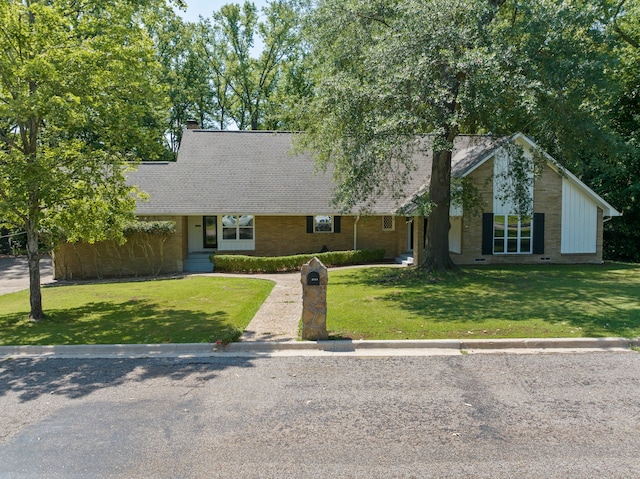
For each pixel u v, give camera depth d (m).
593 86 13.31
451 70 12.94
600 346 8.23
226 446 4.71
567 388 6.27
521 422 5.22
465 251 20.94
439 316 10.20
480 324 9.41
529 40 12.60
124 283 17.73
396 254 23.72
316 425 5.19
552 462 4.34
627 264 21.22
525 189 15.63
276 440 4.84
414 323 9.57
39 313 10.91
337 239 23.39
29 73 9.34
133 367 7.38
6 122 10.88
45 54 9.57
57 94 9.74
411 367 7.20
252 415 5.48
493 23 12.91
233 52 46.12
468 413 5.48
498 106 12.73
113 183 11.52
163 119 29.00
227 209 21.36
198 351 8.24
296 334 8.98
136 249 20.61
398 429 5.07
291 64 41.78
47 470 4.29
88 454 4.57
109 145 10.91
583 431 4.98
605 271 18.36
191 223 23.22
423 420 5.29
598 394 6.05
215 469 4.27
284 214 21.64
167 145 42.03
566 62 12.37
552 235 21.45
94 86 10.24
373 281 16.08
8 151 11.47
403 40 12.90
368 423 5.23
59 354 8.20
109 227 12.23
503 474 4.13
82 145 11.30
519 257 21.30
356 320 9.88
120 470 4.27
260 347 8.28
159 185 22.45
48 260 28.62
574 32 12.98
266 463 4.37
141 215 20.86
